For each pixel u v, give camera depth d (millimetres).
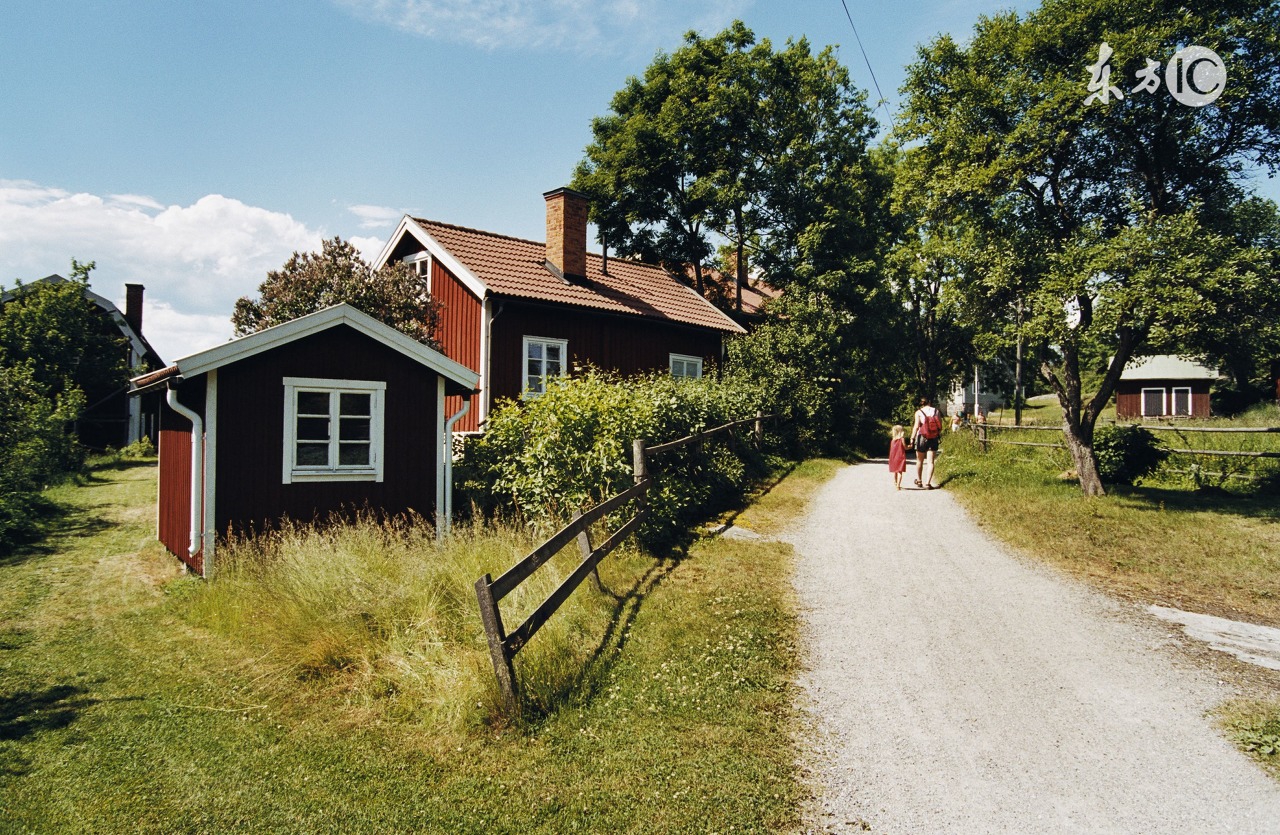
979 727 5309
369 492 10500
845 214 26734
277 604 7293
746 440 17766
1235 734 5148
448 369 11109
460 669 5859
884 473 18797
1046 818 4219
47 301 26562
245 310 17844
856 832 4098
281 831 4133
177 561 10633
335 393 10273
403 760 4906
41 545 11812
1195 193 12828
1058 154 13281
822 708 5629
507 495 11383
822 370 23219
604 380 17188
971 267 14562
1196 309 11125
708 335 22922
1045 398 66188
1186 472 15070
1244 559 9406
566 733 5207
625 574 8711
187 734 5312
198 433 9312
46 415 19781
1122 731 5230
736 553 9953
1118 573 9180
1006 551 10305
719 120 28094
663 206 30406
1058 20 12938
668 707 5598
